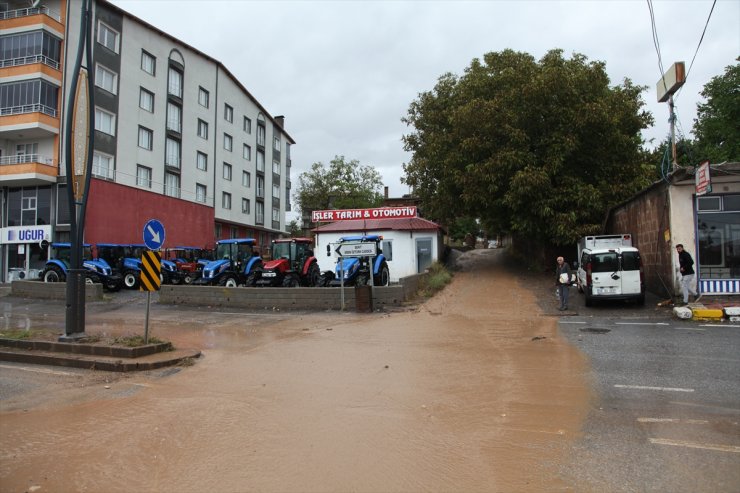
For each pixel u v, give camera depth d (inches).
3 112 1130.7
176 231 1347.2
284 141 2425.0
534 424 213.5
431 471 168.2
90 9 425.4
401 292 665.6
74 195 406.6
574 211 785.6
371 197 2143.2
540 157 814.5
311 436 202.7
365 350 382.9
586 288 605.0
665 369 304.2
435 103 1044.5
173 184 1502.2
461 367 322.3
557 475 163.6
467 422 217.8
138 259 924.6
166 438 202.1
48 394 274.2
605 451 182.7
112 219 1097.4
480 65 952.9
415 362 339.0
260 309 672.4
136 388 286.8
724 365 310.8
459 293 743.7
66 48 1170.6
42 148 1166.3
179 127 1534.2
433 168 1007.6
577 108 794.8
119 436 205.0
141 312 650.8
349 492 153.5
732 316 488.1
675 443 188.9
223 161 1796.3
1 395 272.5
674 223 575.8
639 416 220.8
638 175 839.1
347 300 657.0
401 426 213.6
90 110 416.5
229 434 206.1
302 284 843.4
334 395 263.0
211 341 437.7
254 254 846.5
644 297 587.2
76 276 403.2
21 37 1139.9
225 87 1819.6
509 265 1034.1
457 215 984.9
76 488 158.4
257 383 292.0
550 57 869.2
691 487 153.2
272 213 2244.1
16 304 742.5
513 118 812.6
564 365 321.7
